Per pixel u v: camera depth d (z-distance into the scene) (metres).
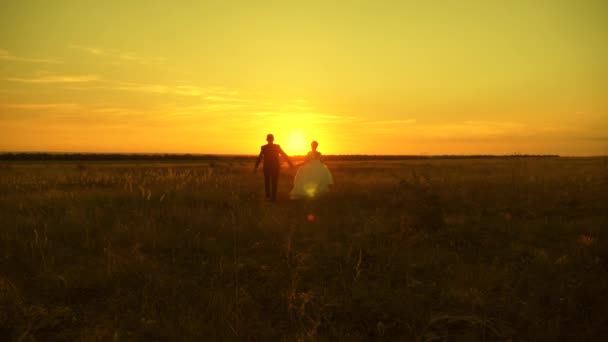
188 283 4.70
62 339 3.51
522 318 3.78
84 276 4.82
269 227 7.21
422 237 6.64
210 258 5.80
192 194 11.62
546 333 3.48
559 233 7.02
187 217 7.95
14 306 3.96
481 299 4.15
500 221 7.92
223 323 3.66
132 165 36.31
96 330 3.62
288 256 5.61
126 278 4.86
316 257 5.63
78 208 8.73
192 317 3.81
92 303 4.25
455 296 4.28
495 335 3.52
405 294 4.29
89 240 6.44
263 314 4.04
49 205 9.43
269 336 3.53
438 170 23.84
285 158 11.27
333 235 6.91
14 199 10.30
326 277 5.02
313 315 3.92
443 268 5.29
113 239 6.41
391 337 3.57
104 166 32.34
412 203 8.01
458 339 3.45
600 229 7.05
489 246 6.30
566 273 4.89
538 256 5.51
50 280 4.71
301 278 4.91
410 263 5.36
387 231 6.86
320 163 11.98
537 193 11.95
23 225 7.21
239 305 4.12
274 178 11.20
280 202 10.94
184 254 5.96
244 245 6.44
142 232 6.59
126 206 9.49
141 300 4.27
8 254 5.59
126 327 3.70
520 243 6.44
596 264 5.28
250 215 8.01
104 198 10.63
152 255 5.86
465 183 14.34
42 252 5.44
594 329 3.50
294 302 4.17
